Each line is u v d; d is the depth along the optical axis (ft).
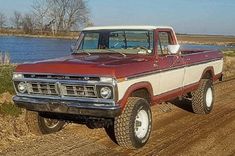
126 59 22.39
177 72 25.98
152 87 22.93
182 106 34.12
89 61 21.25
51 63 20.92
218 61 33.71
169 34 25.94
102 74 19.30
